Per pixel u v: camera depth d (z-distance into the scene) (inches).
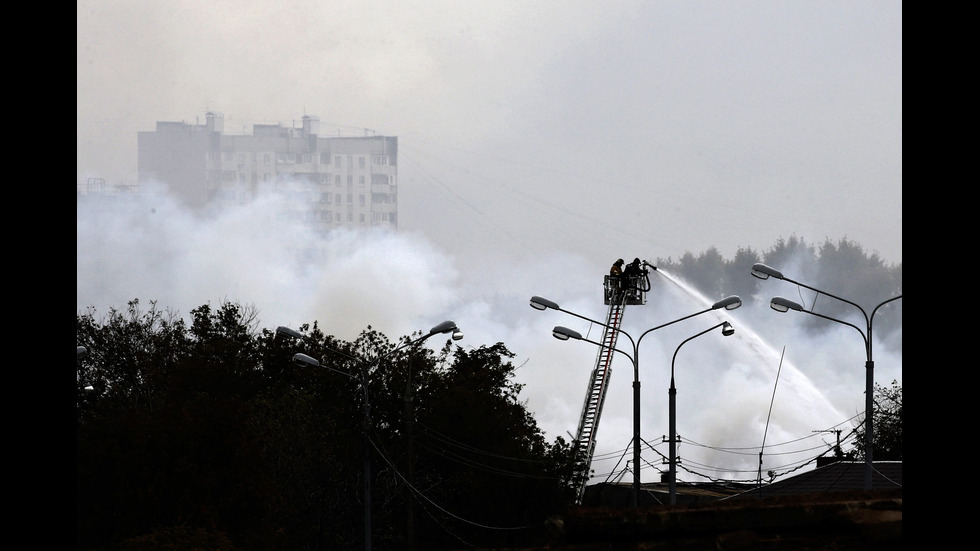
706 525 666.2
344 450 3122.5
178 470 2541.8
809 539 653.3
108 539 2496.3
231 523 2618.1
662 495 2866.6
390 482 3122.5
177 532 2343.8
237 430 2667.3
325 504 2982.3
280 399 3149.6
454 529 3240.7
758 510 668.1
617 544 656.4
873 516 646.5
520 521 3292.3
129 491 2507.4
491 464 3267.7
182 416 2699.3
